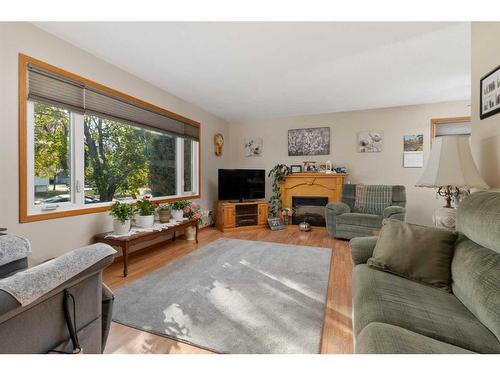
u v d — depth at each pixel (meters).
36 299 0.79
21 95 2.06
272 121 5.54
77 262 0.94
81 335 1.03
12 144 2.02
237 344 1.49
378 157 4.75
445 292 1.35
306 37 2.30
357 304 1.27
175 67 2.95
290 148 5.39
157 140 3.83
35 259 2.19
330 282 2.39
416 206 4.54
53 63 2.29
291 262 2.94
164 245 3.70
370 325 1.00
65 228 2.44
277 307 1.92
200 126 4.73
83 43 2.43
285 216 5.18
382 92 3.83
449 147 1.73
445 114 4.32
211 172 5.14
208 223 5.04
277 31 2.21
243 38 2.32
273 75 3.19
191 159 4.66
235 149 5.81
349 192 4.52
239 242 3.88
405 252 1.53
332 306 1.94
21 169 2.07
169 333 1.59
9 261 1.43
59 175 2.48
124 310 1.87
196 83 3.46
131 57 2.71
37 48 2.16
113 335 1.58
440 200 4.39
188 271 2.66
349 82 3.42
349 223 3.91
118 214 2.74
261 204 5.04
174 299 2.04
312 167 5.08
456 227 1.59
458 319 1.09
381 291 1.30
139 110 3.29
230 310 1.87
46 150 2.36
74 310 0.98
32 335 0.83
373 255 1.69
